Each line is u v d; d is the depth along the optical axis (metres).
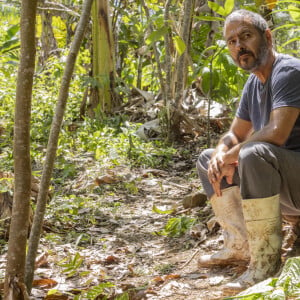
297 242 3.06
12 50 9.02
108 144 6.42
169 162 6.36
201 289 2.81
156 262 3.40
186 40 7.05
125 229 4.18
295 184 2.68
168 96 7.46
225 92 6.52
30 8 2.11
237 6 6.79
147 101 8.45
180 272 3.14
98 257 3.49
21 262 2.25
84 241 3.88
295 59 2.78
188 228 3.92
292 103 2.67
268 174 2.58
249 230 2.63
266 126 2.71
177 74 7.27
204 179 3.09
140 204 4.89
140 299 2.75
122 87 8.27
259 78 2.90
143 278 3.11
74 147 6.60
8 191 3.83
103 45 8.24
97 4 8.20
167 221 4.32
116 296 2.74
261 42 2.81
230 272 3.01
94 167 5.73
